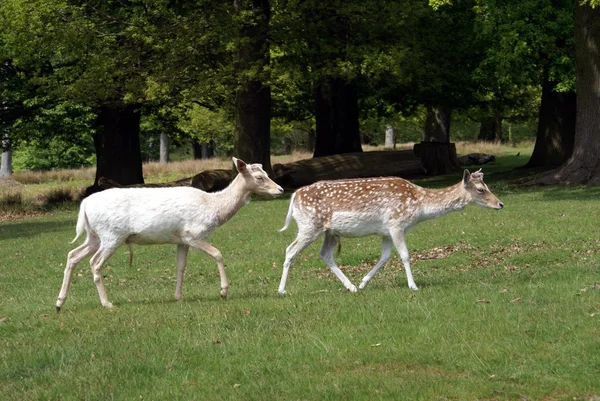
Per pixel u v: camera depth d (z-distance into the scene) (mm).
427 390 6559
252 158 28250
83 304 11117
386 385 6699
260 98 28219
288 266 11094
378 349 7703
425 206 10977
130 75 26906
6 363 7824
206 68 26812
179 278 10930
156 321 9242
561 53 26047
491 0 25109
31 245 19703
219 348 7996
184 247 10891
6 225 24984
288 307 9688
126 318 9531
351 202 10820
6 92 29094
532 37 24984
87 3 27188
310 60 27781
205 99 30797
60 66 29688
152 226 10438
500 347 7605
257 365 7426
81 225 10500
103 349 8109
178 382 7062
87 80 26172
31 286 14125
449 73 30219
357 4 27375
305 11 27562
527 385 6660
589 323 8312
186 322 9102
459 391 6547
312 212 10906
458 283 11367
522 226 16938
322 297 10359
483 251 14914
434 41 29609
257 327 8719
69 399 6727
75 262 10562
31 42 26297
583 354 7316
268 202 26156
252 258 15719
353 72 26656
